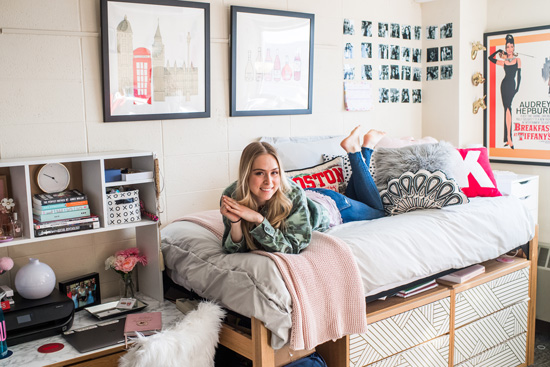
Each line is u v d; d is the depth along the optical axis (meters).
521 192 3.55
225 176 3.16
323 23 3.50
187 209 3.02
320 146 3.36
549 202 3.83
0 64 2.41
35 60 2.49
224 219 2.32
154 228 2.56
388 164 3.02
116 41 2.66
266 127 3.30
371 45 3.77
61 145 2.59
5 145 2.45
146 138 2.84
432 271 2.54
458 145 3.95
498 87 3.99
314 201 2.67
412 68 4.05
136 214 2.53
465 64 3.93
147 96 2.79
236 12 3.04
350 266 2.19
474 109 4.03
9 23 2.42
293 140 3.38
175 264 2.52
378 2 3.78
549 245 3.69
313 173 3.09
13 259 2.49
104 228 2.40
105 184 2.40
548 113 3.74
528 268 3.22
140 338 1.96
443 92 4.00
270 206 2.23
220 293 2.19
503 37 3.92
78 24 2.59
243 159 2.21
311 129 3.52
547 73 3.72
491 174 3.25
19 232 2.26
